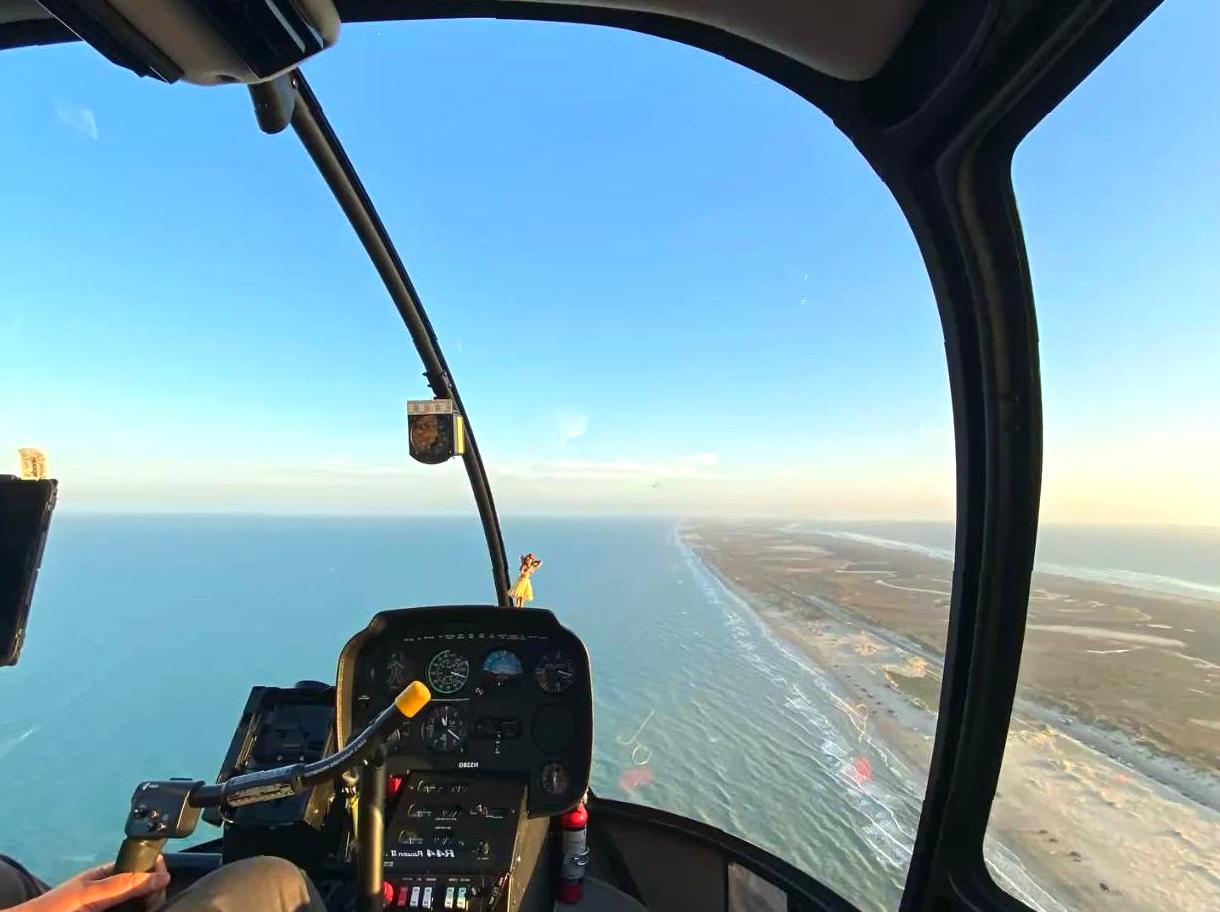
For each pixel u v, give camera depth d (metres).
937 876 0.67
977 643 0.63
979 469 0.61
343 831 0.85
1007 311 0.56
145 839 0.40
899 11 0.45
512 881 0.77
